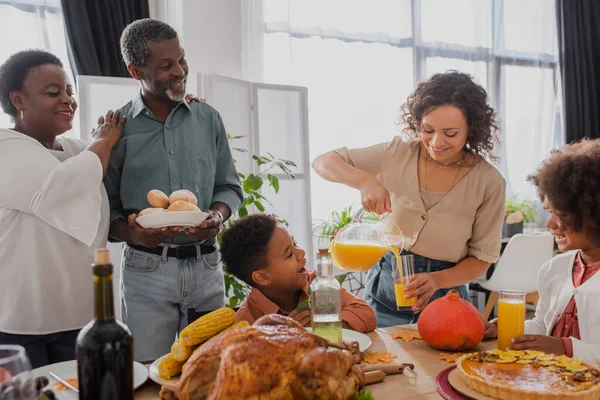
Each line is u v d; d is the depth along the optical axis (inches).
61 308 67.2
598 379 39.4
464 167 74.1
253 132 135.1
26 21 132.0
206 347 35.5
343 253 62.2
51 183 63.2
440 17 188.7
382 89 180.5
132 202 72.8
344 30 174.6
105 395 29.9
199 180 75.2
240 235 61.5
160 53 69.2
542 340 49.0
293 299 63.9
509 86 205.3
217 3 137.3
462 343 50.3
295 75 168.4
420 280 63.6
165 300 71.2
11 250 65.1
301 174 144.5
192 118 76.1
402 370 45.9
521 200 204.8
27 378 26.8
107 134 70.9
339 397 32.4
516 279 153.0
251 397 31.7
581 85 211.5
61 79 68.2
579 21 210.2
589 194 50.5
